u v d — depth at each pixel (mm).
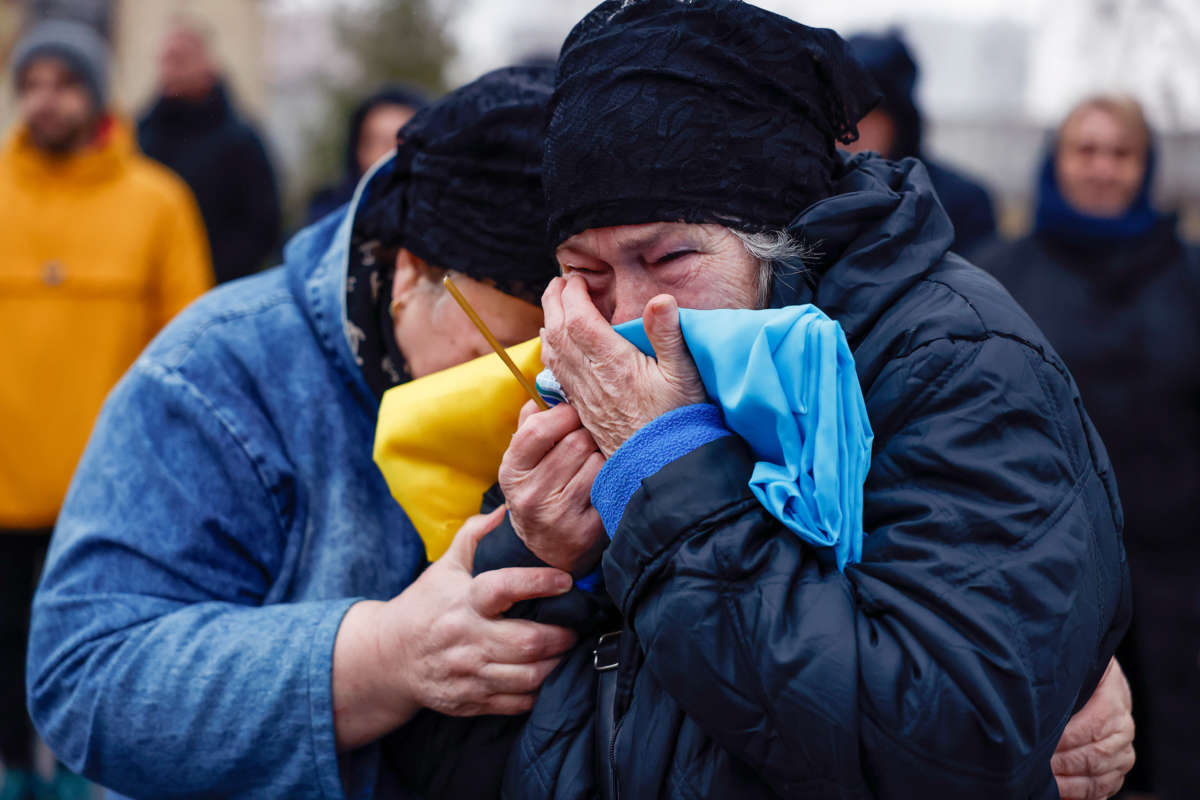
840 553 1152
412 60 12156
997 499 1127
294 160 13070
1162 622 3121
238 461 1510
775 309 1200
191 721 1398
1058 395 1195
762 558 1130
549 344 1270
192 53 5086
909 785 1082
